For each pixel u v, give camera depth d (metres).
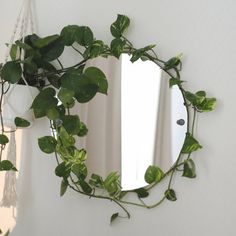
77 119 1.03
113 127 1.10
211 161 1.05
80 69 1.06
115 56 1.08
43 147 1.06
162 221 1.07
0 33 1.19
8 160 1.07
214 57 1.05
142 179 1.07
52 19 1.16
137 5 1.10
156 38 1.08
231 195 1.04
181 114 1.05
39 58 1.05
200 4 1.07
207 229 1.05
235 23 1.05
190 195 1.06
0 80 1.01
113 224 1.11
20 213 1.16
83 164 1.05
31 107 1.01
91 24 1.13
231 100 1.04
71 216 1.13
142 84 1.08
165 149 1.06
